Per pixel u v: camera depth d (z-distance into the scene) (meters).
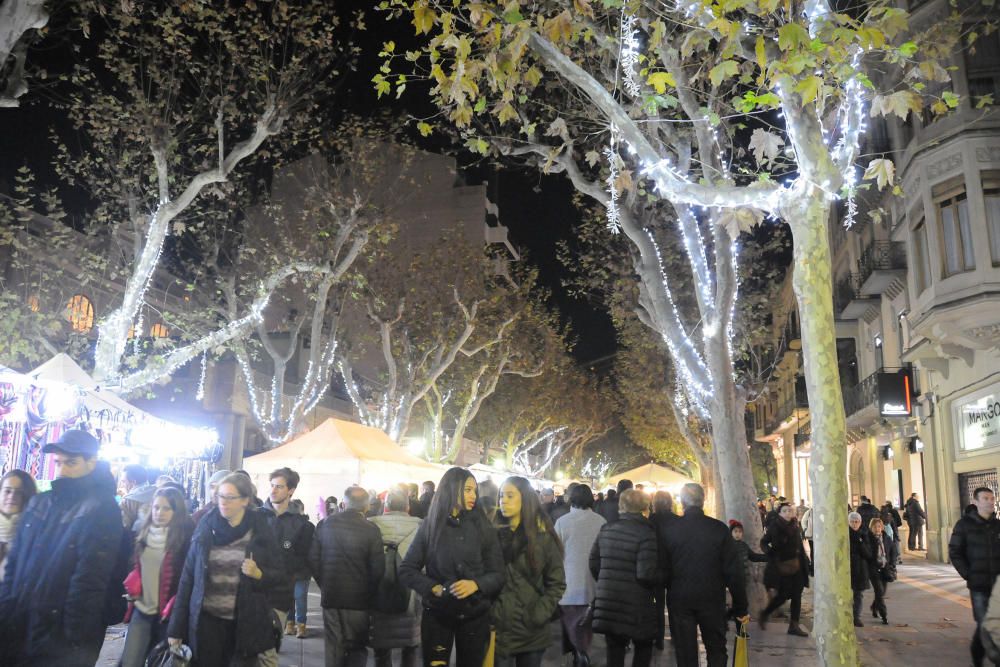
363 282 20.75
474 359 29.02
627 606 6.48
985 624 4.92
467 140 11.06
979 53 18.16
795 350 41.56
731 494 12.29
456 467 5.44
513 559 5.62
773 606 11.20
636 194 12.91
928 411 23.50
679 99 10.20
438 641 5.18
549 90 12.70
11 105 9.27
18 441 11.86
